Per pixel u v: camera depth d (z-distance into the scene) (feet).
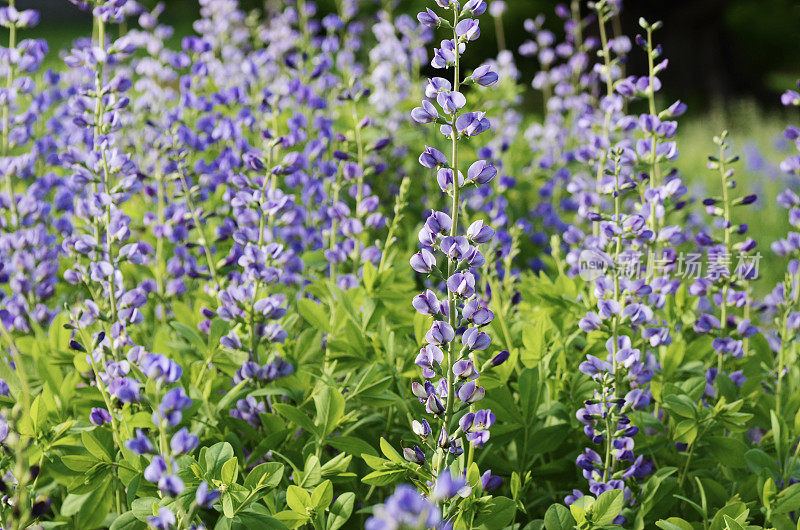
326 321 9.35
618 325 7.48
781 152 33.86
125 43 9.29
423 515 3.99
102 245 8.44
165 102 15.94
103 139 8.43
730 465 8.11
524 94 48.93
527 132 18.25
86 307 7.89
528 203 17.53
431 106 6.38
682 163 34.65
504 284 11.09
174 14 59.72
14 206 10.79
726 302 9.72
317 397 7.64
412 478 6.73
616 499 6.72
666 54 60.85
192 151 12.23
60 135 14.10
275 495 7.27
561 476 8.64
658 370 9.14
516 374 9.52
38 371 8.50
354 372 9.08
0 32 55.47
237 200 8.63
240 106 13.58
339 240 12.28
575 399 8.71
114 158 8.46
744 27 63.67
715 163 9.71
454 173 6.34
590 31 43.96
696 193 26.89
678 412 8.00
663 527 7.05
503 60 17.92
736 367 9.89
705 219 25.82
